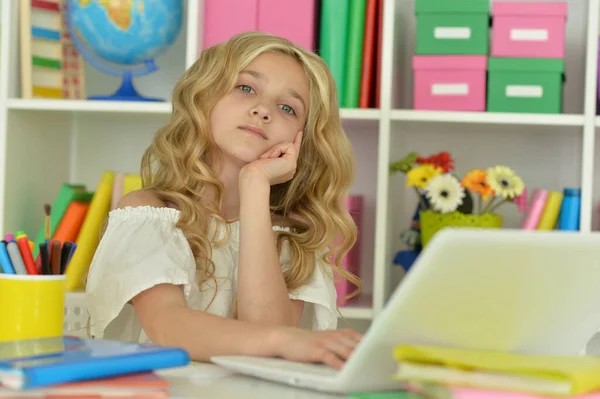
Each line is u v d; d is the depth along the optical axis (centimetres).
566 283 65
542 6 196
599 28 204
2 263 92
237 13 201
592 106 193
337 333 85
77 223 196
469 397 57
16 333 90
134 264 117
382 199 193
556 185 227
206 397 64
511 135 228
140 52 205
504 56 198
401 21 226
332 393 68
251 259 122
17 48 204
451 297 60
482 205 226
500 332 68
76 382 61
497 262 58
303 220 155
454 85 198
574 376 55
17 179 205
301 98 146
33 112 210
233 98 141
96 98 205
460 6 198
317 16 207
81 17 202
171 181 142
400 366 63
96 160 236
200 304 135
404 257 204
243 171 128
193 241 134
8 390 59
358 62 199
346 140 158
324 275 150
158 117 219
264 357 87
